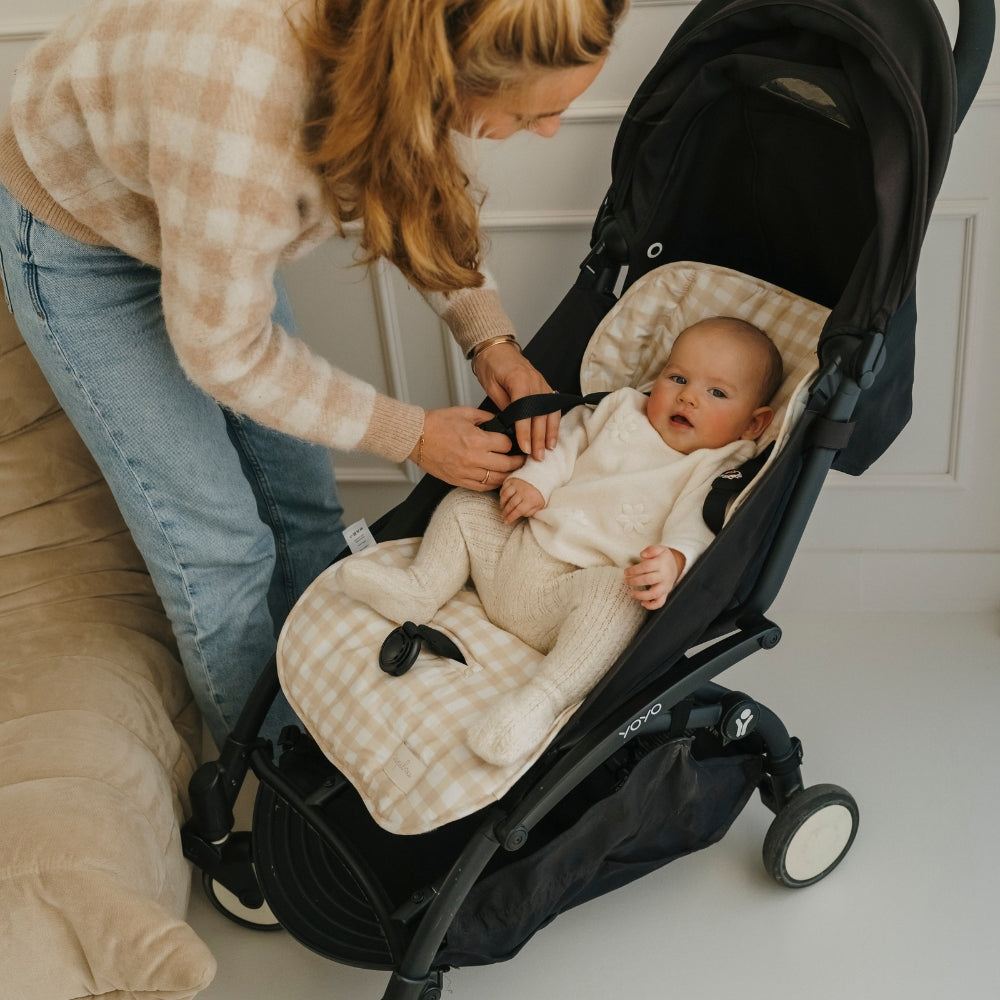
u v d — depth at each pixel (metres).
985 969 1.49
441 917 1.21
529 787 1.26
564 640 1.30
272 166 1.00
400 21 0.86
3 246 1.31
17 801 1.36
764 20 1.30
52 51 1.17
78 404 1.40
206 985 1.28
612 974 1.53
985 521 2.06
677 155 1.46
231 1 0.97
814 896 1.62
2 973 1.31
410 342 2.02
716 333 1.45
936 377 1.93
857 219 1.37
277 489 1.79
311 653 1.40
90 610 1.73
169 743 1.64
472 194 1.18
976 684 1.97
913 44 1.12
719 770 1.49
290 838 1.47
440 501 1.53
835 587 2.16
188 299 1.09
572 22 0.88
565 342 1.57
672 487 1.43
